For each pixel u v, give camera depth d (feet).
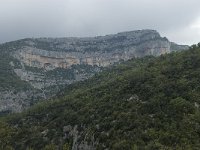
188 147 286.66
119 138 337.11
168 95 377.50
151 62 620.90
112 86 541.34
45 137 488.85
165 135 305.32
